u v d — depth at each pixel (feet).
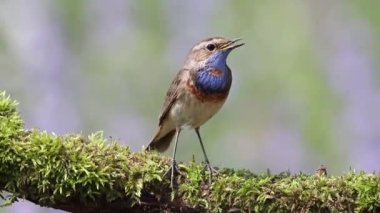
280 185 26.94
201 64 33.22
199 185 27.22
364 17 61.05
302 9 62.90
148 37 60.90
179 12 62.18
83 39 59.93
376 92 58.08
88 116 56.70
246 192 26.84
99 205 26.96
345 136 56.95
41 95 56.39
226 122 57.36
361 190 26.48
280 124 58.18
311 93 59.00
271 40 62.34
